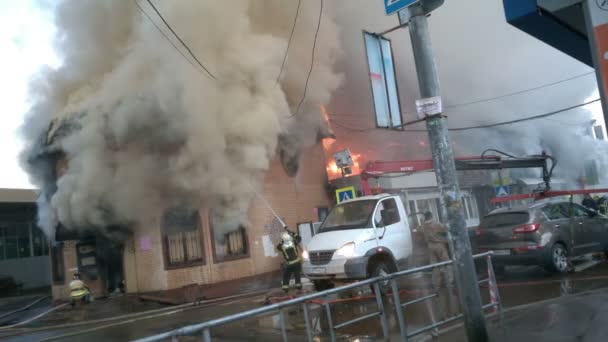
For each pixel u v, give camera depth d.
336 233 9.82
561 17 6.19
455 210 4.88
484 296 8.82
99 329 9.55
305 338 6.88
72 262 15.48
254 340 6.91
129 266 14.72
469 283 4.81
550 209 10.81
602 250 11.55
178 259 14.25
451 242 4.90
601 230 11.47
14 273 25.27
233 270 14.88
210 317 9.61
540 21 6.24
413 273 5.87
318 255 9.66
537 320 6.06
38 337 9.52
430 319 7.26
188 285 13.05
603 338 5.01
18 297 19.30
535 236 10.06
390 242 9.98
